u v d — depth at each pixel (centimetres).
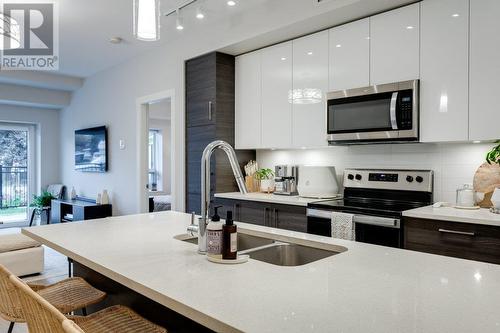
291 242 181
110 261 136
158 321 146
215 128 396
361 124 299
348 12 293
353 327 81
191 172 429
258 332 79
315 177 340
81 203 602
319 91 332
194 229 165
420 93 271
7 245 362
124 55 518
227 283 111
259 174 408
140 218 238
